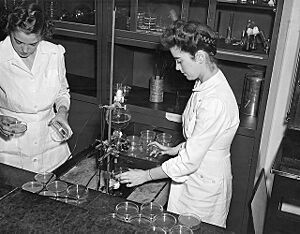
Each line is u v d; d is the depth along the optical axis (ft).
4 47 5.79
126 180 4.99
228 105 5.14
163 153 5.79
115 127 5.39
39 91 6.10
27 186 4.22
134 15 7.58
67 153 6.31
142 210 3.86
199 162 5.13
